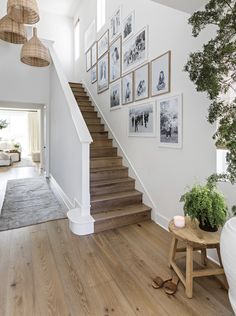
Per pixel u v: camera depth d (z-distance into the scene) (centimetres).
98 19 551
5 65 530
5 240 274
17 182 587
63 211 375
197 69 162
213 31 227
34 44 381
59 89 445
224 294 185
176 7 229
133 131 389
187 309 169
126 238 283
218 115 161
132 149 395
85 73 657
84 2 662
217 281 201
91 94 602
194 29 173
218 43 157
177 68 281
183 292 187
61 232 298
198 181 253
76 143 329
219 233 188
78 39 736
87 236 287
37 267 219
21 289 187
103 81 518
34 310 165
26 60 402
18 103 581
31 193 484
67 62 779
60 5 719
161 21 310
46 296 180
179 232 190
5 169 803
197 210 189
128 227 316
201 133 247
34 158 1016
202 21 165
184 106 271
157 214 329
